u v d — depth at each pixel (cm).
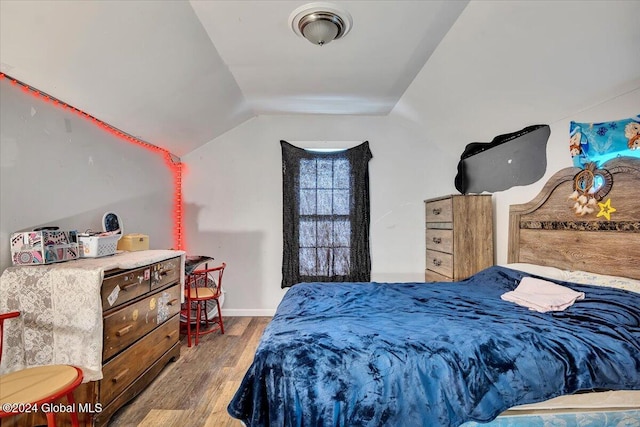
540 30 183
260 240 401
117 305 199
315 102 350
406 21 203
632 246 193
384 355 141
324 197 399
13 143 185
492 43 209
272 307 402
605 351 149
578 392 148
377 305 211
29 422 179
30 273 180
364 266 396
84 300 179
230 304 401
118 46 186
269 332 165
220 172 399
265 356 142
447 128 352
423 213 404
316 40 207
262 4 184
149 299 236
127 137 295
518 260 283
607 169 209
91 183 249
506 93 252
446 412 135
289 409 131
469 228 314
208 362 276
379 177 404
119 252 253
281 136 402
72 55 178
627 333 156
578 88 212
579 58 190
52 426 144
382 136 404
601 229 212
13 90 184
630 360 147
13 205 185
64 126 222
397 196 404
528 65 213
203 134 368
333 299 225
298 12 192
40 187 203
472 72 246
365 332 160
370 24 206
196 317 349
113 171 276
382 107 367
